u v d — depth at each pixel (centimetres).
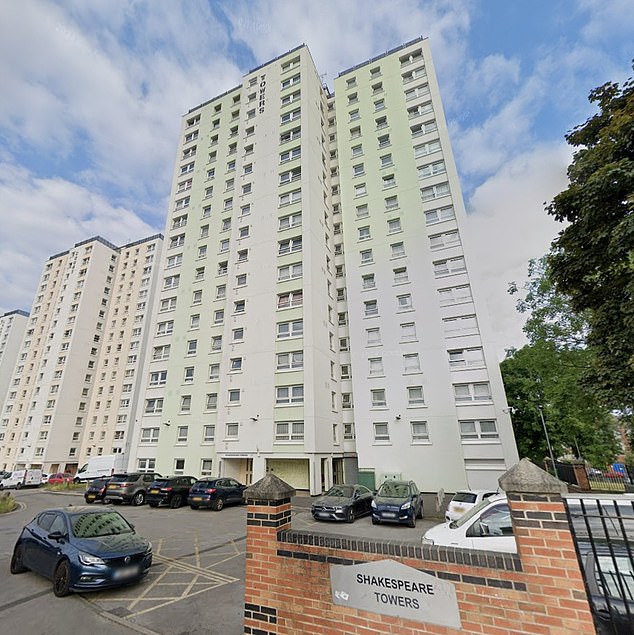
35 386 5116
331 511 1272
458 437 2006
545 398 2297
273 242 2606
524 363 2220
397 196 2667
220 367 2434
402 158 2761
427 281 2367
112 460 3200
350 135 3052
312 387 2108
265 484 444
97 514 754
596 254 924
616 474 2567
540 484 308
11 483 3400
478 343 2136
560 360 1698
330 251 2864
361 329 2442
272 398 2184
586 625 272
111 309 5550
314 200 2700
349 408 2484
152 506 1722
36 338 5703
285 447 2053
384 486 1379
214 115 3609
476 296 2214
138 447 2642
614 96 1011
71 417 4856
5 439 5159
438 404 2103
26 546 728
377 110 3017
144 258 5578
